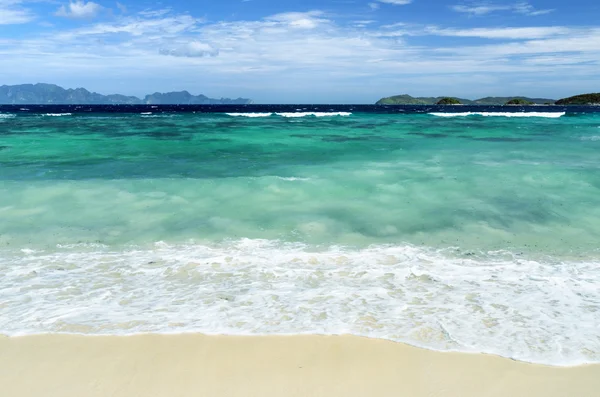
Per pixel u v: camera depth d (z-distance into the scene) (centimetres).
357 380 381
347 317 487
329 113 5747
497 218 885
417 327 466
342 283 583
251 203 984
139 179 1201
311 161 1559
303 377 384
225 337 444
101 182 1161
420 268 634
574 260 672
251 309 506
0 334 445
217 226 830
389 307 512
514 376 386
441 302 526
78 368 392
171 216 889
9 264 645
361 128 3070
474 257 684
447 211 933
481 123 3653
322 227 829
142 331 453
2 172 1323
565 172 1295
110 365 397
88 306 511
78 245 730
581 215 903
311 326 466
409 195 1059
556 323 476
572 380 381
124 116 4938
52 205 953
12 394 357
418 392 366
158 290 559
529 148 1892
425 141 2208
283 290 560
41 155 1692
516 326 469
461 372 391
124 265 645
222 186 1118
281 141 2219
